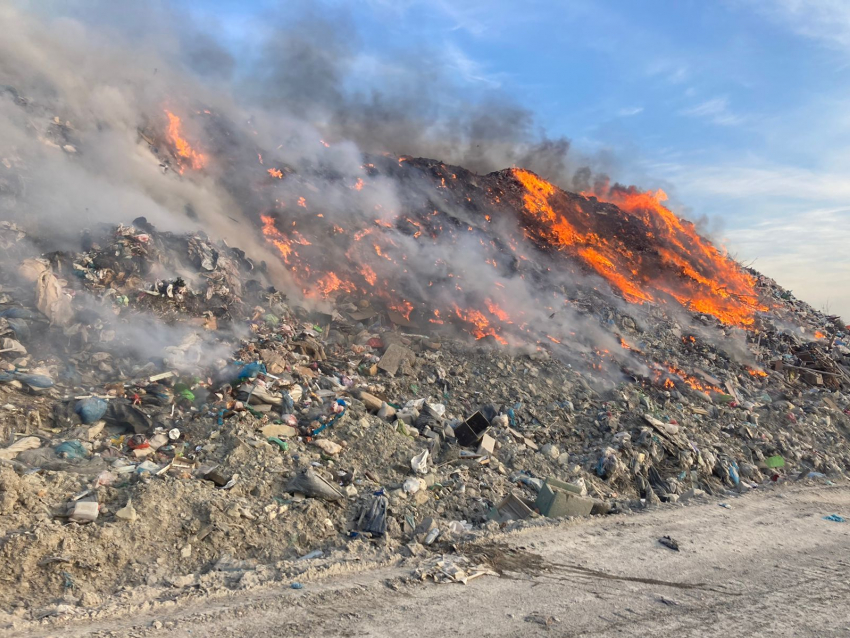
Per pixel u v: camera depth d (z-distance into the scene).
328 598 6.79
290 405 12.09
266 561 7.96
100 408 10.30
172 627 5.86
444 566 7.96
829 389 23.36
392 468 11.26
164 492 8.26
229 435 10.49
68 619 5.93
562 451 14.30
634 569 8.57
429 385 15.80
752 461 16.25
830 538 11.00
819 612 7.59
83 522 7.45
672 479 13.80
